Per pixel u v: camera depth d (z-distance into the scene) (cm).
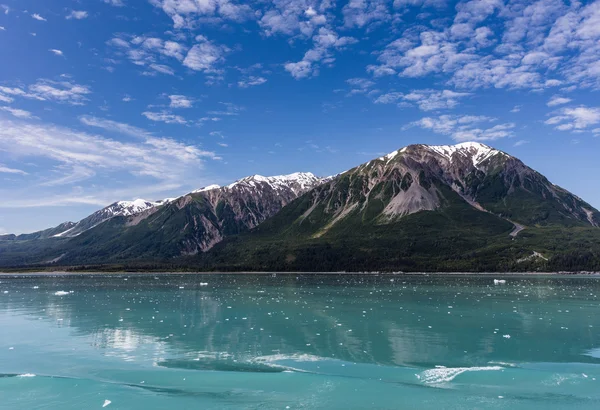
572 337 5091
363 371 3775
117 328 5738
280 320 6350
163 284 15188
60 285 14688
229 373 3706
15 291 11800
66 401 3105
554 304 8169
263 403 3055
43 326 5897
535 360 4122
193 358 4200
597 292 10806
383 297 9688
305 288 12762
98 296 10169
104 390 3309
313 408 2962
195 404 3038
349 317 6612
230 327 5791
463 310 7350
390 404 3022
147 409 2959
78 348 4619
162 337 5156
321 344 4769
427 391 3266
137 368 3875
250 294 10656
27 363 4053
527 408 2941
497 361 4084
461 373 3691
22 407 2998
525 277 19300
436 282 15575
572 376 3600
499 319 6369
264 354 4350
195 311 7338
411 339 5006
